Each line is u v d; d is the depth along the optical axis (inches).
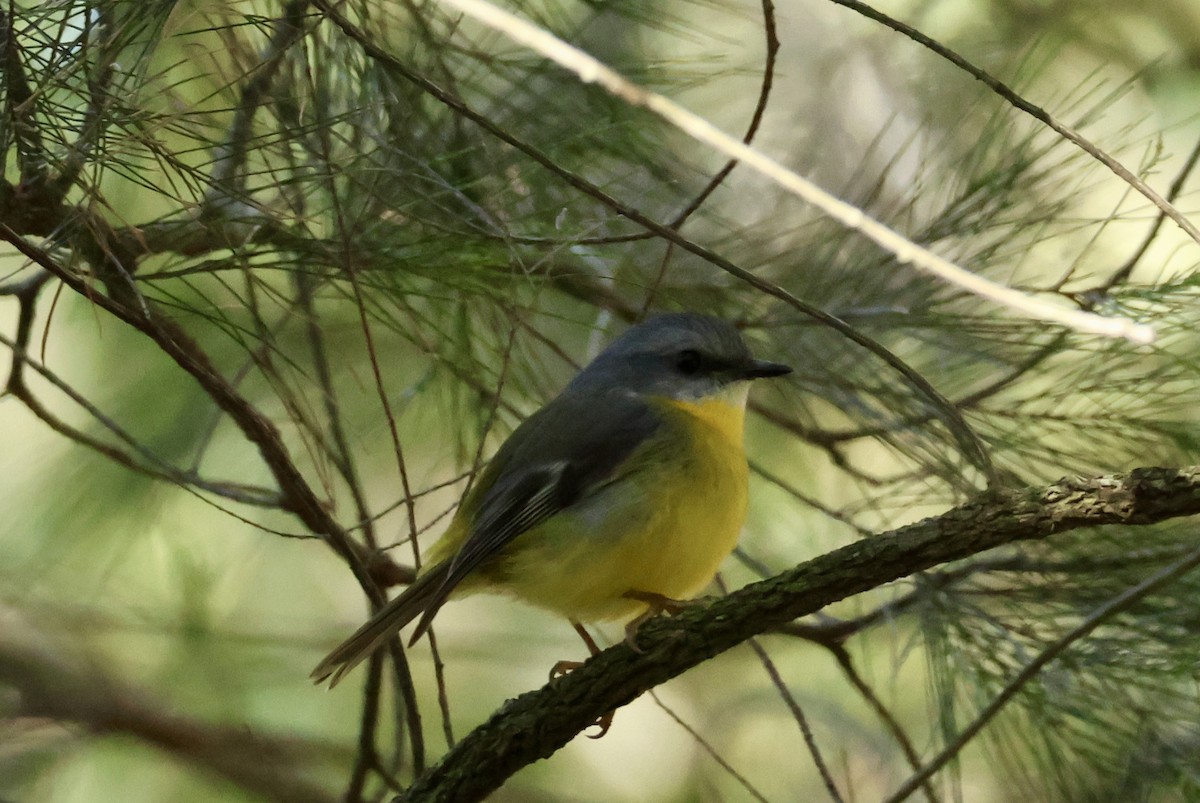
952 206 293.1
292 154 251.3
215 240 264.2
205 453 390.9
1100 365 271.6
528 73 285.4
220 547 423.8
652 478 289.6
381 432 374.9
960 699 271.0
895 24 220.2
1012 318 281.1
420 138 269.9
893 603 278.8
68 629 403.9
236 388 304.7
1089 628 216.7
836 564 225.8
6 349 399.2
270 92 250.5
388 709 440.5
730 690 447.2
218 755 414.9
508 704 257.8
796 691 403.5
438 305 293.6
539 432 303.7
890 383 292.2
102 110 219.3
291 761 422.0
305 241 259.8
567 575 292.8
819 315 222.4
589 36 311.6
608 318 338.6
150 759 443.5
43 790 418.3
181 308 255.8
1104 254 339.6
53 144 232.2
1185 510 199.9
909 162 402.0
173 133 249.4
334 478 398.6
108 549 409.1
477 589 309.3
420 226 267.9
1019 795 268.5
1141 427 268.2
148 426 393.4
